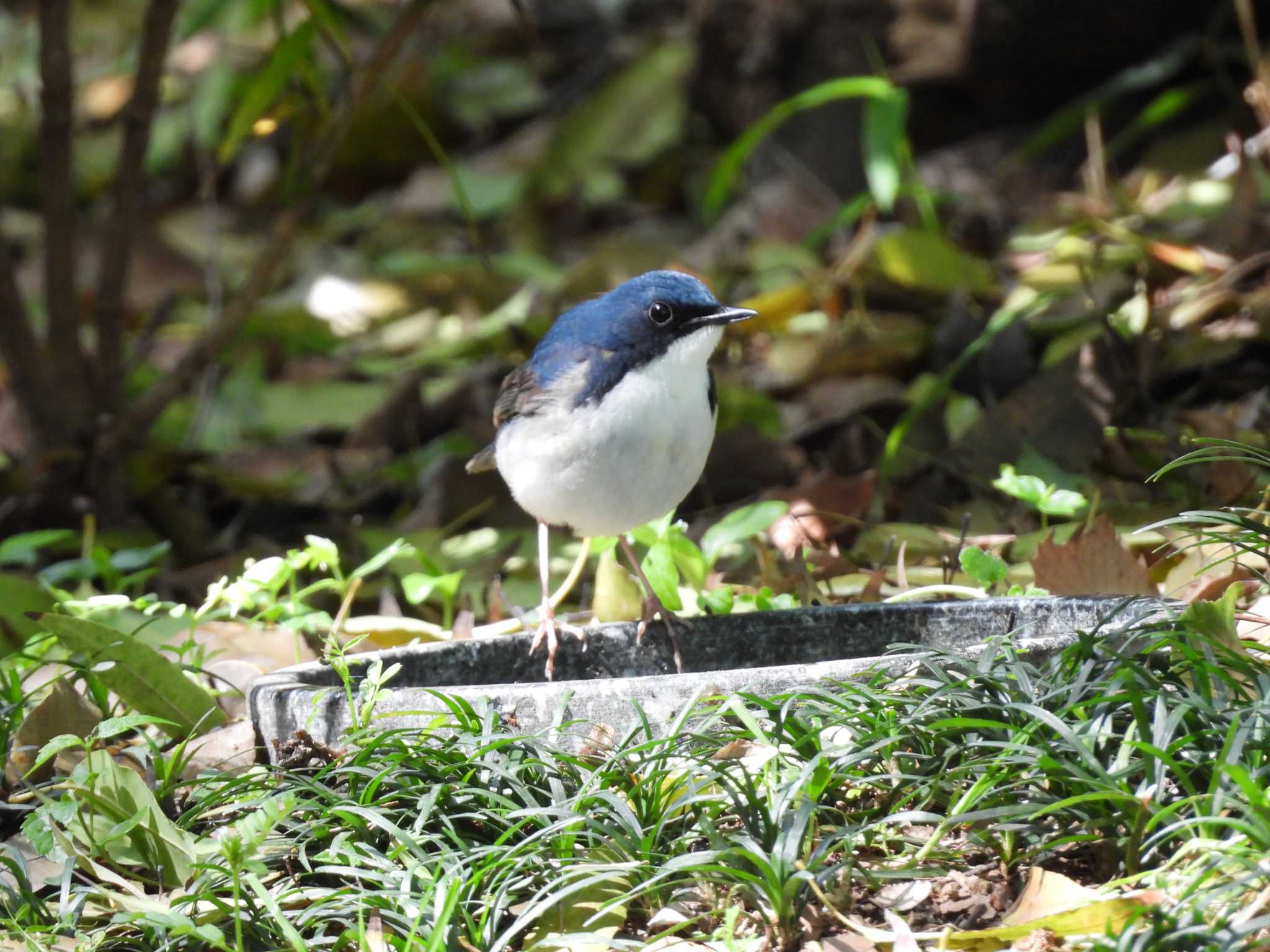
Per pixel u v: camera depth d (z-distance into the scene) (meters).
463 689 7.06
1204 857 5.44
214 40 23.28
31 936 6.03
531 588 11.02
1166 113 16.00
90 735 7.58
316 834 6.43
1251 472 10.38
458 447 14.02
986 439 11.76
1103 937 5.25
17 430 15.19
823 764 6.06
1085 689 6.29
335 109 13.92
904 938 5.50
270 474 14.15
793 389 14.12
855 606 8.38
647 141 21.30
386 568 11.67
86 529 11.70
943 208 16.92
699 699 6.55
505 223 21.31
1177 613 6.95
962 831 6.20
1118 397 11.91
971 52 16.84
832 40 17.61
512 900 5.96
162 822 6.65
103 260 13.00
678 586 9.25
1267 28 16.50
